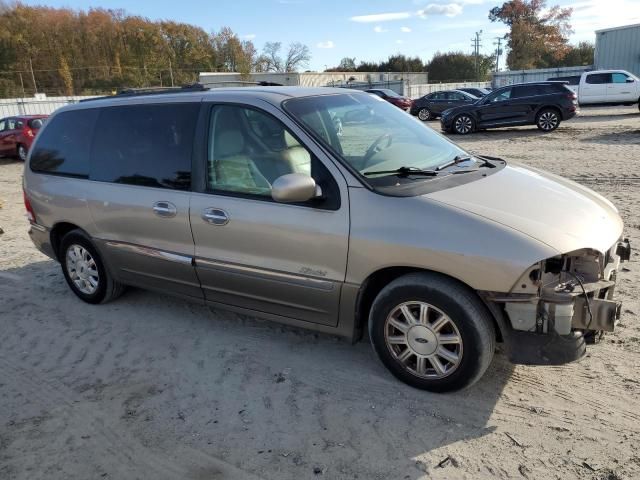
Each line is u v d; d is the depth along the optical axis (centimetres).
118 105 443
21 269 615
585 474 260
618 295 446
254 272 364
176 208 392
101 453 296
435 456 278
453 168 361
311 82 6925
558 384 331
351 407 322
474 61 8669
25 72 7538
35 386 368
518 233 286
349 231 320
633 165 1022
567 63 7600
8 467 289
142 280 444
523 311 285
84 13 8112
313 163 336
